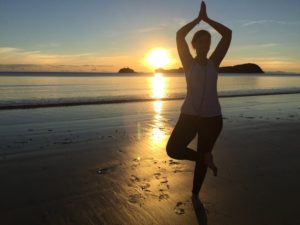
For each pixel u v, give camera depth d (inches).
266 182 188.1
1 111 501.7
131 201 159.3
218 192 171.6
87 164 220.2
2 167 212.1
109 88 1196.5
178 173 201.5
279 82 1889.8
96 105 599.8
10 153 247.6
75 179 190.1
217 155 247.0
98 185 180.5
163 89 1179.3
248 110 540.4
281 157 243.1
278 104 642.2
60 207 152.6
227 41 142.9
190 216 144.3
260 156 245.3
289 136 322.3
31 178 191.6
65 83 1551.4
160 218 142.3
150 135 324.5
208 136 139.9
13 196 164.9
